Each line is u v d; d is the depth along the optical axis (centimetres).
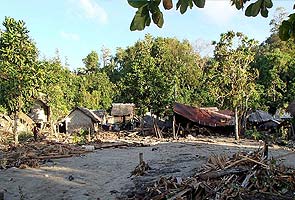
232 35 4097
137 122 5550
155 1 250
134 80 4428
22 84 3441
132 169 2152
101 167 2241
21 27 3425
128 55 8600
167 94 4406
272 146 3269
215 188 1364
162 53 7438
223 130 4734
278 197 1269
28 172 2112
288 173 1435
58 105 4847
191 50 8325
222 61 4172
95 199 1553
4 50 3375
